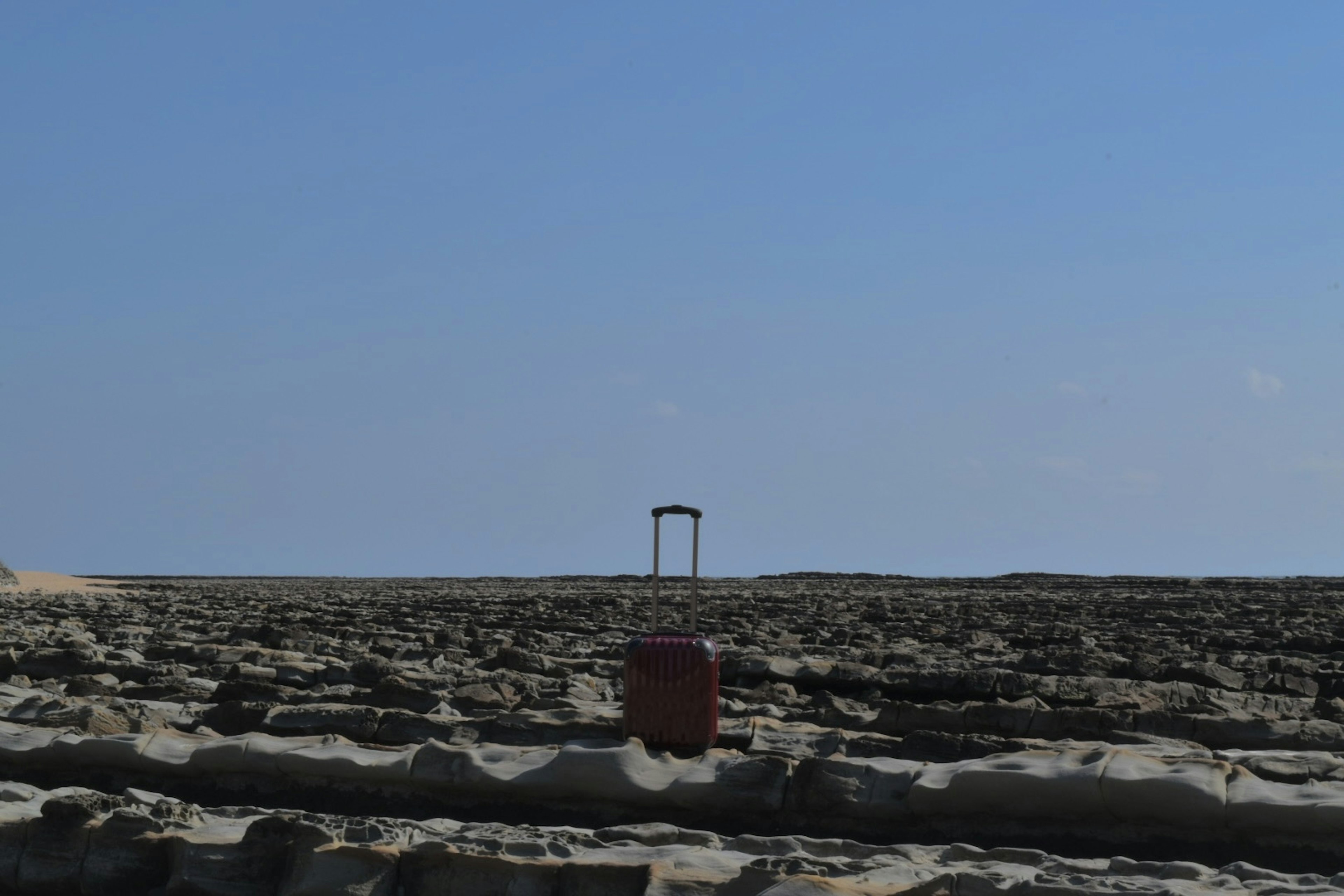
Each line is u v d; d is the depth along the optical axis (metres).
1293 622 21.33
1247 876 5.88
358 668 13.16
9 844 6.95
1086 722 9.55
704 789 7.73
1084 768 7.10
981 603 28.20
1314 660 14.70
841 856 6.51
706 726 8.55
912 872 5.94
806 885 5.48
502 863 6.03
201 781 8.96
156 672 13.54
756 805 7.64
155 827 6.79
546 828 7.08
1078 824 7.08
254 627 17.86
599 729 9.18
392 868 6.17
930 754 8.46
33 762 9.42
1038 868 6.15
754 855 6.53
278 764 8.66
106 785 9.17
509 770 8.19
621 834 6.82
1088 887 5.50
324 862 6.21
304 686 13.17
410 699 11.24
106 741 9.25
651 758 8.09
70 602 28.98
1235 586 37.19
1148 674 12.96
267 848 6.43
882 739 8.70
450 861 6.10
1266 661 14.34
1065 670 13.29
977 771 7.21
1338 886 5.70
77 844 6.81
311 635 17.55
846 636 17.86
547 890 5.93
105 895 6.63
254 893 6.32
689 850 6.41
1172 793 6.82
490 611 25.14
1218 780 6.89
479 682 12.26
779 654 15.20
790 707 11.54
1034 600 29.42
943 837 7.29
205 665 14.77
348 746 8.83
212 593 38.88
